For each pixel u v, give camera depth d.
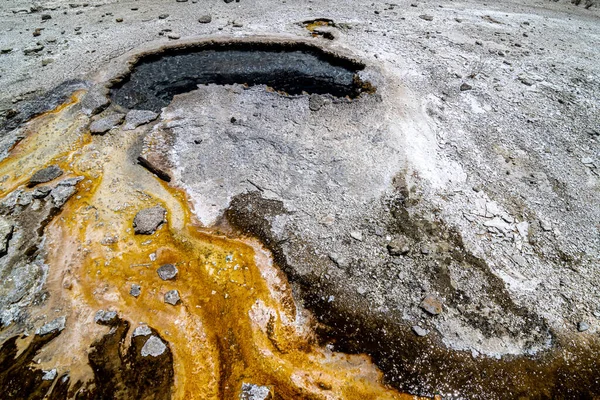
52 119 11.18
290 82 12.95
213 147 10.54
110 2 17.45
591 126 11.36
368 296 7.72
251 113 11.48
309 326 7.37
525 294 7.74
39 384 6.35
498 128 11.19
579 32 16.50
